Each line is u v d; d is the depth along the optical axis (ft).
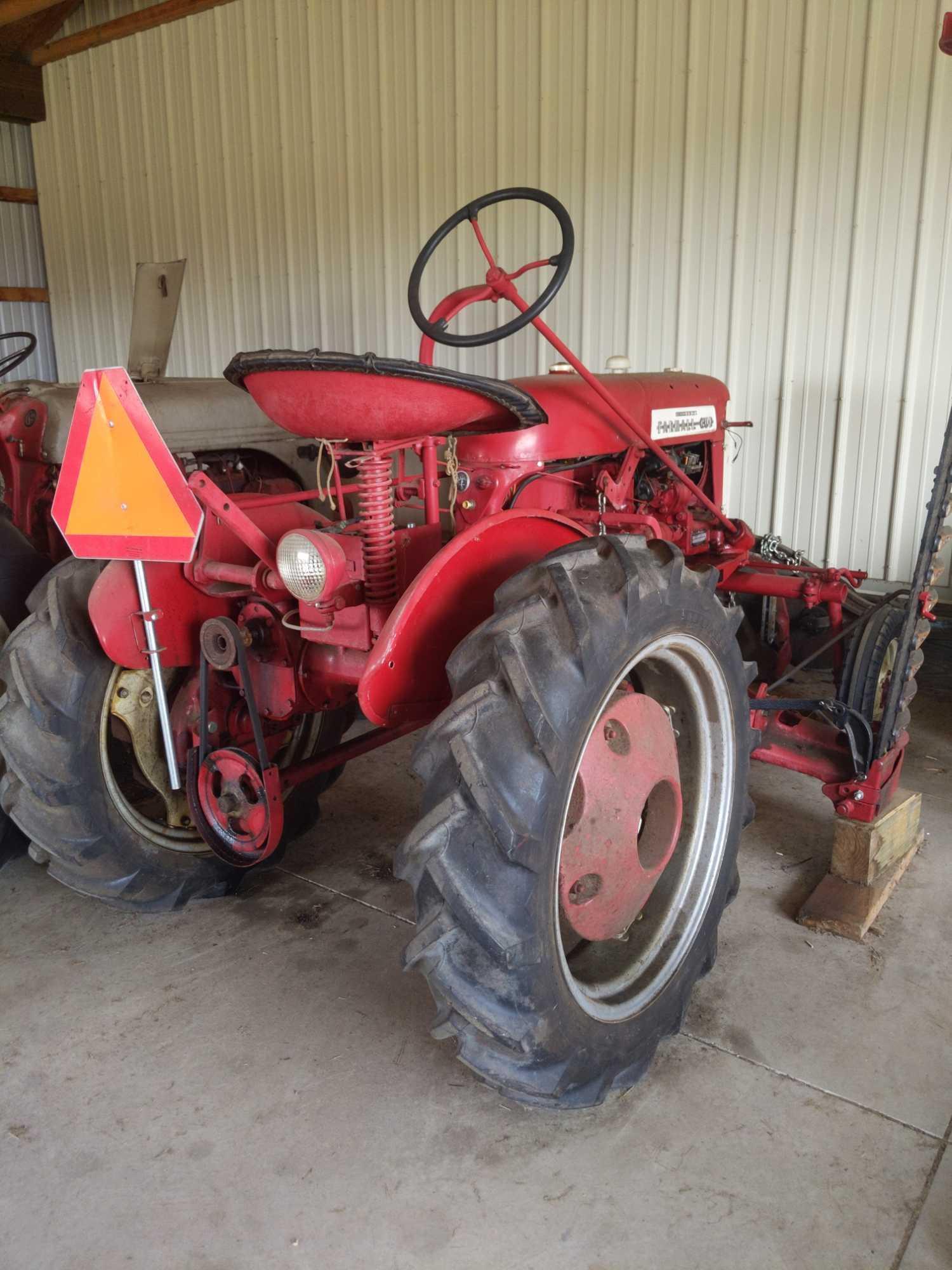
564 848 5.33
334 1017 6.45
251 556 7.13
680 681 6.21
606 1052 5.41
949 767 10.46
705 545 10.16
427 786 4.92
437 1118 5.60
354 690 7.15
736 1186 5.11
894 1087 5.78
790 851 8.61
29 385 11.27
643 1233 4.84
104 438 5.84
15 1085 5.88
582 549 5.37
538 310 6.88
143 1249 4.80
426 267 17.53
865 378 13.65
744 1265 4.67
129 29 19.83
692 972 6.22
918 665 7.83
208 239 20.63
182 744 7.26
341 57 17.52
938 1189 5.07
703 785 6.43
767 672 12.31
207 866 7.64
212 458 12.09
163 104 20.38
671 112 14.30
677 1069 5.97
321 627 5.96
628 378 9.18
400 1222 4.93
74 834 6.97
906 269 13.06
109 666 7.00
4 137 23.44
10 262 24.16
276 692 6.78
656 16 14.11
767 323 14.23
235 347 20.89
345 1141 5.43
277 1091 5.81
